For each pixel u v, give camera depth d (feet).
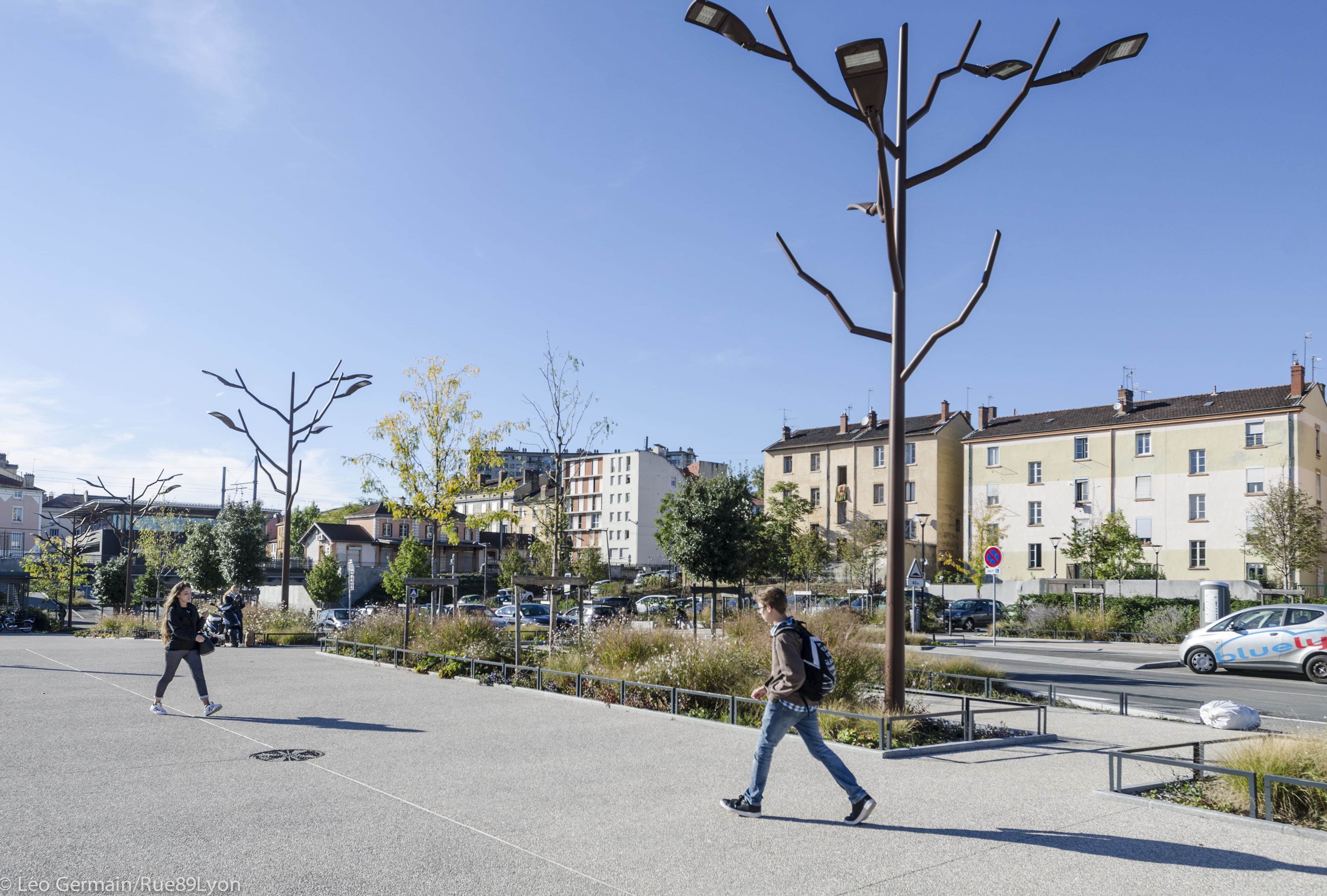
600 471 345.72
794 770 25.71
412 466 97.40
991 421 198.59
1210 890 15.97
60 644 76.89
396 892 15.39
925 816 20.79
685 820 20.21
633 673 40.98
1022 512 183.11
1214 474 160.04
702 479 97.30
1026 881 16.40
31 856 17.04
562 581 51.47
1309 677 58.59
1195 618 95.25
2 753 27.14
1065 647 89.86
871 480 208.54
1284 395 158.92
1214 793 22.52
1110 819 20.71
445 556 280.10
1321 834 19.02
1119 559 150.61
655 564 328.90
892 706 32.63
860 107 31.78
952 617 117.39
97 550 242.99
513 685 44.75
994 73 35.65
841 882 16.22
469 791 22.67
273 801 21.52
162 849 17.60
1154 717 40.09
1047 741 32.04
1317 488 158.92
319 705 38.09
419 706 38.04
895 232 33.68
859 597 120.67
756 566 130.00
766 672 39.04
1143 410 174.29
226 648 72.54
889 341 34.04
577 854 17.67
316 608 180.65
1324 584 155.22
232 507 132.67
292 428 89.66
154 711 35.14
